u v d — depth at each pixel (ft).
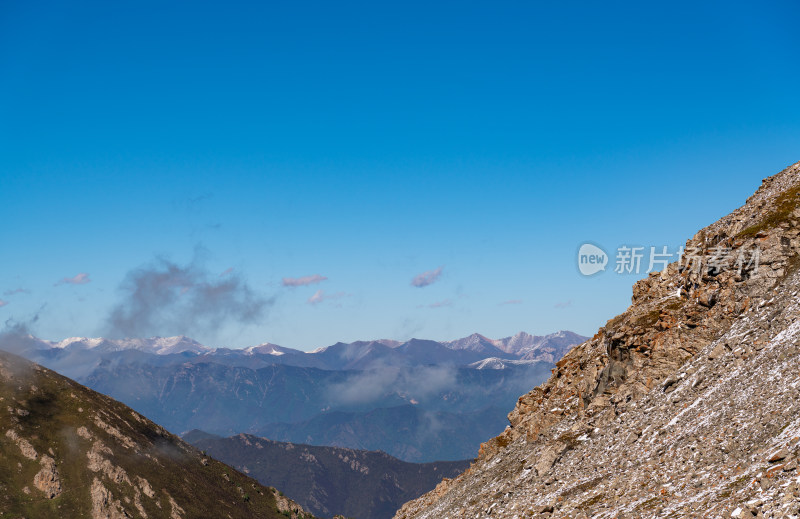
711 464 182.19
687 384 247.91
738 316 268.00
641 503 186.50
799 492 131.85
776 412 179.52
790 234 270.26
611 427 268.62
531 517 239.09
